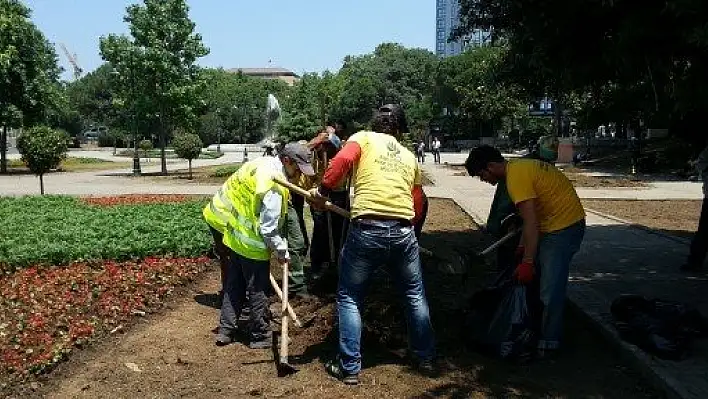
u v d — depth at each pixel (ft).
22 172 120.78
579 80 21.01
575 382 17.38
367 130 18.06
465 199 63.77
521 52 21.58
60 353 18.51
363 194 16.94
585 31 18.98
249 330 20.21
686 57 18.12
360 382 17.01
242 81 360.69
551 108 155.12
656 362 17.70
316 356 18.99
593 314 22.17
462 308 22.33
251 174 19.57
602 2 16.70
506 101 194.18
